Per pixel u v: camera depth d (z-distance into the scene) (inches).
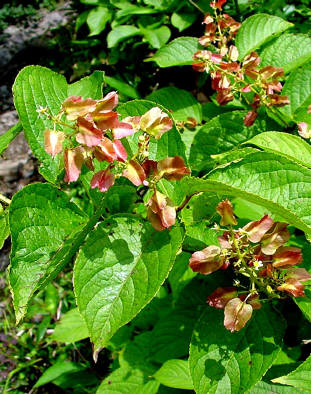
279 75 15.4
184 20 21.6
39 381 23.2
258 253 11.3
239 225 14.6
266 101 15.8
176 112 19.4
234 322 11.0
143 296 10.5
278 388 13.1
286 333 15.7
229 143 17.3
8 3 45.8
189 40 19.1
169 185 12.4
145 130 10.4
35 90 12.9
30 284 10.7
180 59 19.0
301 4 21.6
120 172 11.1
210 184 10.2
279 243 10.8
